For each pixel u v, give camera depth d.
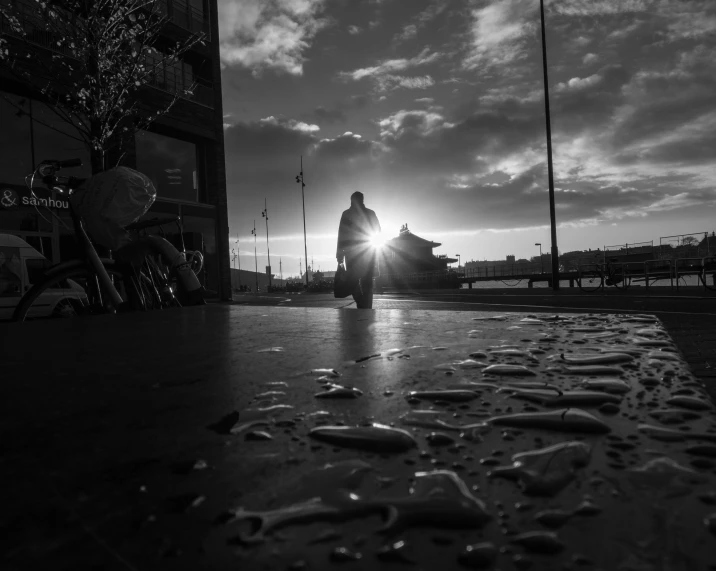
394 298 19.92
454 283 41.47
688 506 0.31
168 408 0.61
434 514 0.31
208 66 22.70
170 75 20.11
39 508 0.34
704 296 13.19
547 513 0.31
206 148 22.91
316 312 2.10
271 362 0.90
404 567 0.25
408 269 51.56
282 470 0.40
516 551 0.26
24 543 0.29
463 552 0.26
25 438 0.50
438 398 0.61
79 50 6.93
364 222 6.29
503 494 0.34
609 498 0.32
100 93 7.09
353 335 1.26
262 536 0.29
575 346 0.98
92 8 6.76
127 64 7.46
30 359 1.01
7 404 0.64
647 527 0.28
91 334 1.47
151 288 3.58
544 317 1.54
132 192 3.32
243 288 72.31
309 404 0.61
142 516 0.33
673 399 0.56
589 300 13.53
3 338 1.43
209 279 22.70
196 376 0.80
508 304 13.16
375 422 0.53
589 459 0.39
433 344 1.06
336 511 0.32
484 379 0.72
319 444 0.46
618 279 18.73
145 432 0.51
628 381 0.66
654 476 0.35
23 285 10.35
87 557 0.27
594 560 0.25
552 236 20.55
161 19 7.95
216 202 23.06
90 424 0.55
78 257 3.47
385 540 0.28
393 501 0.33
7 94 14.45
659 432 0.45
